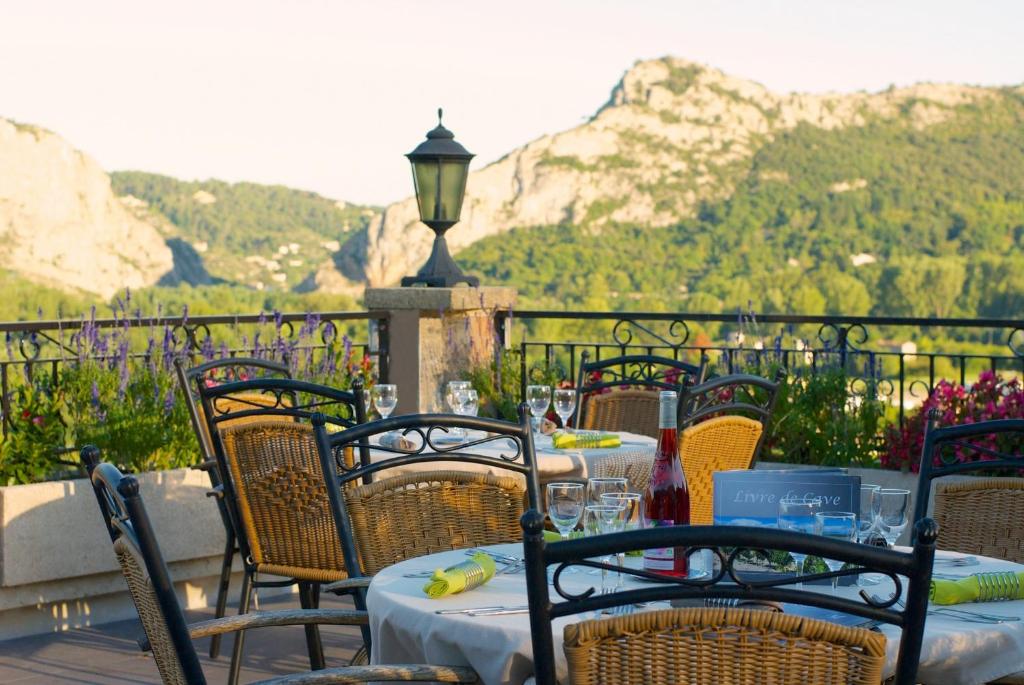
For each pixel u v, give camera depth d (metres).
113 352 5.19
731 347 6.05
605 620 1.54
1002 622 2.02
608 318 6.54
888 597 2.13
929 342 46.50
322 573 3.58
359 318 6.62
